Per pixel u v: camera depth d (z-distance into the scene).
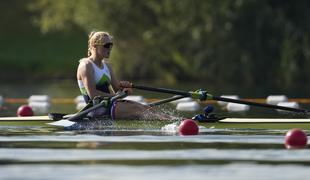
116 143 38.34
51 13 158.12
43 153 34.81
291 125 46.44
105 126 47.06
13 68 170.88
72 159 32.84
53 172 29.50
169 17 138.12
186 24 136.62
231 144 37.81
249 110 64.69
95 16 139.50
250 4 133.75
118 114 48.06
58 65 173.12
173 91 49.69
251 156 33.47
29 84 140.88
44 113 62.19
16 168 30.55
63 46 188.12
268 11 134.62
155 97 88.38
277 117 54.41
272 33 136.38
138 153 34.47
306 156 33.44
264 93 98.81
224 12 134.25
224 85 129.62
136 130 44.69
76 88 121.62
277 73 137.38
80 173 29.25
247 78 137.12
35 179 28.06
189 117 56.00
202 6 134.62
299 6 136.00
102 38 49.97
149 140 39.62
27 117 51.59
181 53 141.62
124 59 144.50
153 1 138.38
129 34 142.62
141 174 28.97
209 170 29.80
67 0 144.00
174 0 135.88
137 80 148.75
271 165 30.97
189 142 38.66
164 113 48.41
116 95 47.88
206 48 138.38
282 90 108.06
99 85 50.38
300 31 135.88
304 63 135.62
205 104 76.25
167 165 31.05
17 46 187.88
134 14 140.88
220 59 137.38
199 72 140.25
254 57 136.50
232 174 28.92
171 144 37.84
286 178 28.05
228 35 135.50
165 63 145.38
